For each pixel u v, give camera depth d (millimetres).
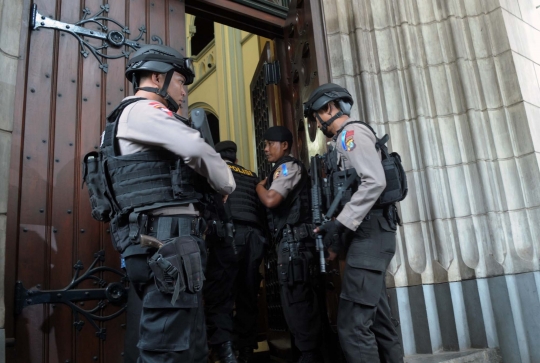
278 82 4012
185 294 1441
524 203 3088
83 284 2248
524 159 3152
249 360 3074
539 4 3801
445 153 3234
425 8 3553
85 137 2441
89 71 2549
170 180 1535
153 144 1515
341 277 2646
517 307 2910
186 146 1482
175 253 1429
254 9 3801
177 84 1807
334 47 3398
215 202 1859
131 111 1571
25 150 2217
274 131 3111
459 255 3049
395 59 3408
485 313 2904
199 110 1711
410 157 3225
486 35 3441
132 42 2762
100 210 1805
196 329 1525
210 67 8570
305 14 3461
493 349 2844
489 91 3336
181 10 3074
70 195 2316
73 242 2270
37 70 2352
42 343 2070
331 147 2336
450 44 3439
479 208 3127
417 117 3262
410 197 3184
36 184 2217
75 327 2176
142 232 1478
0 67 2020
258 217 2998
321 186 2328
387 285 3000
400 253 3098
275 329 3740
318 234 2162
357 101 3330
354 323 2051
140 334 1472
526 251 3008
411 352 2891
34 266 2125
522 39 3482
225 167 1635
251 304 3014
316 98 2396
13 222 2084
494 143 3219
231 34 7453
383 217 2184
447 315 2928
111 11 2732
